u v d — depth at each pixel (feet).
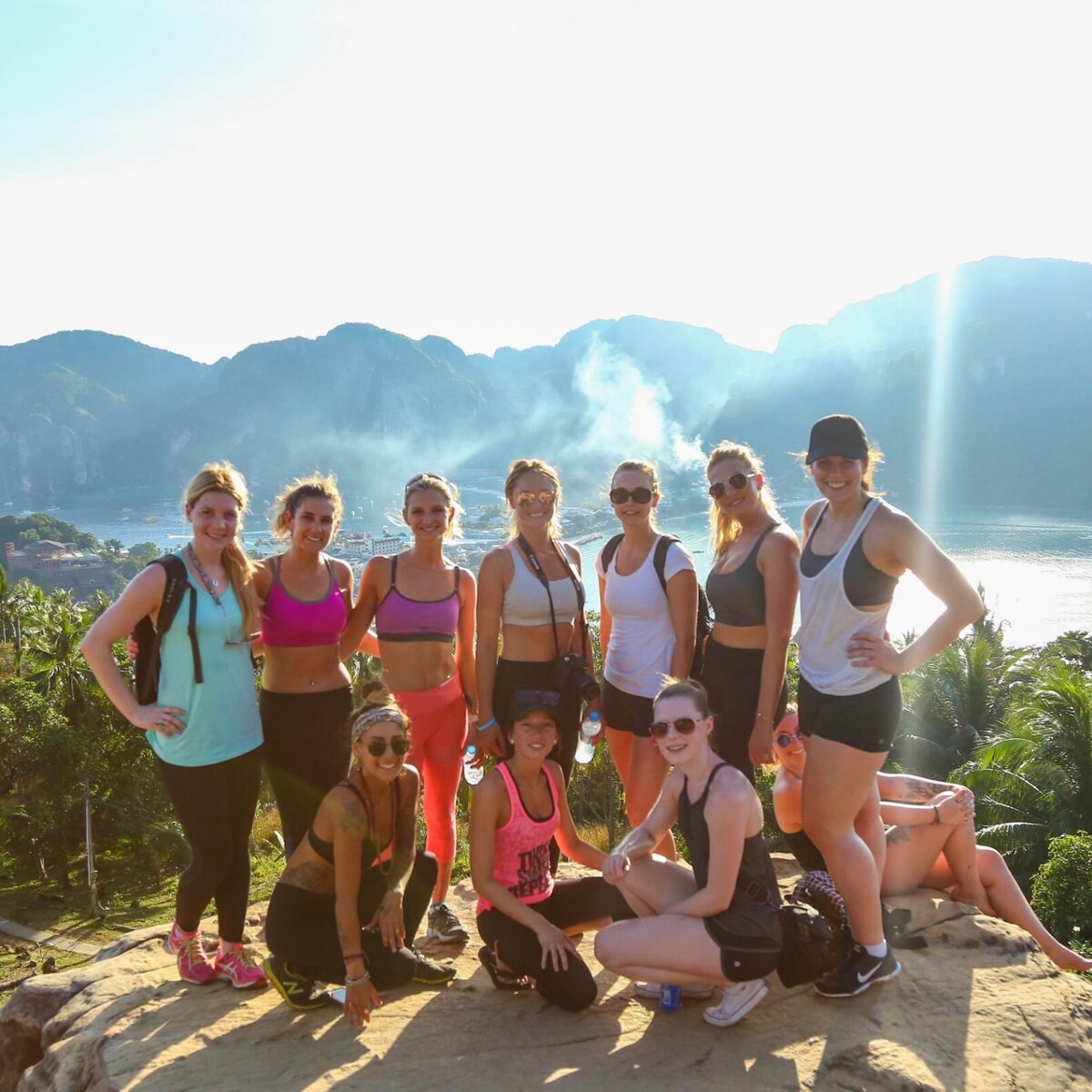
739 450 14.06
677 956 11.35
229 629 12.59
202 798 12.48
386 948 12.12
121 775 122.42
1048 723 75.00
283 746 13.89
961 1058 10.86
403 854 12.40
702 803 11.64
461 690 15.40
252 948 14.29
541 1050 11.07
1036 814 73.61
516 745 12.55
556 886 13.43
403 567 15.03
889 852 15.15
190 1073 10.68
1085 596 489.67
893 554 11.44
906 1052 10.77
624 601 14.71
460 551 416.67
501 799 12.55
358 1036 11.48
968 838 15.23
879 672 11.71
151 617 12.48
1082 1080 10.64
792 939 11.60
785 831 14.53
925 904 14.75
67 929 108.06
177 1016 12.12
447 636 14.94
